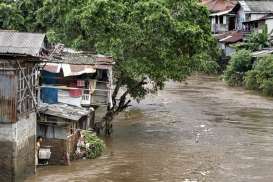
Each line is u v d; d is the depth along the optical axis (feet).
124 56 101.50
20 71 68.95
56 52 88.02
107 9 100.94
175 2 106.01
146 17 98.84
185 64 103.55
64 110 83.87
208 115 128.88
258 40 207.41
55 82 89.20
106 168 81.10
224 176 78.64
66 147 80.53
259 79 172.04
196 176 78.43
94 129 104.53
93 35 104.53
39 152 79.66
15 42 73.10
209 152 92.73
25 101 71.72
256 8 254.68
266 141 101.81
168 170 81.15
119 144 97.60
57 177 75.31
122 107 107.24
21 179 70.85
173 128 113.19
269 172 81.05
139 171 80.23
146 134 106.93
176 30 100.78
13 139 67.56
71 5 111.24
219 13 284.61
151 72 100.37
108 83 94.43
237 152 93.04
